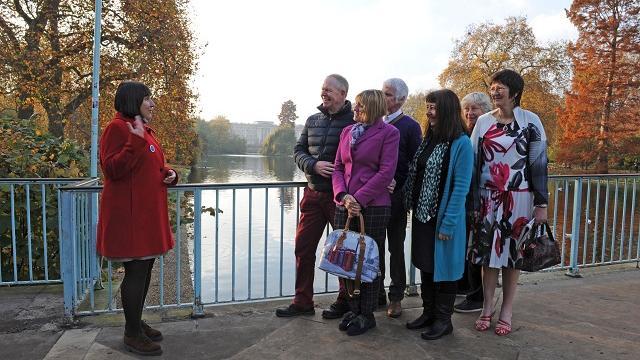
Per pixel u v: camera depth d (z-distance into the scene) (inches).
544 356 111.5
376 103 116.0
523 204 120.6
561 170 1279.5
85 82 520.1
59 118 525.3
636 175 187.8
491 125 124.4
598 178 179.6
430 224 119.1
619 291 158.7
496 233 121.4
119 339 117.0
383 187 116.2
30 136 206.5
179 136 581.9
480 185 126.0
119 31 519.2
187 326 126.4
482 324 126.7
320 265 118.6
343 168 124.3
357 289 116.7
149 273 114.3
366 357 110.0
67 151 208.8
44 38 521.0
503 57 1191.6
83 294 145.1
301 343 116.9
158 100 535.8
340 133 128.8
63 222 123.7
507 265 121.1
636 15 1115.3
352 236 117.5
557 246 120.8
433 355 111.4
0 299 146.9
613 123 1141.1
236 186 135.8
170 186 118.4
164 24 532.4
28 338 117.6
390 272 135.1
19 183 156.2
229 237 455.2
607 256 307.6
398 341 118.9
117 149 101.3
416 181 123.3
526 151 119.7
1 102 538.3
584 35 1190.9
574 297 152.4
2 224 180.2
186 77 564.1
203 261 358.0
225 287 288.4
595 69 1162.0
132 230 104.3
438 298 121.6
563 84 1215.6
